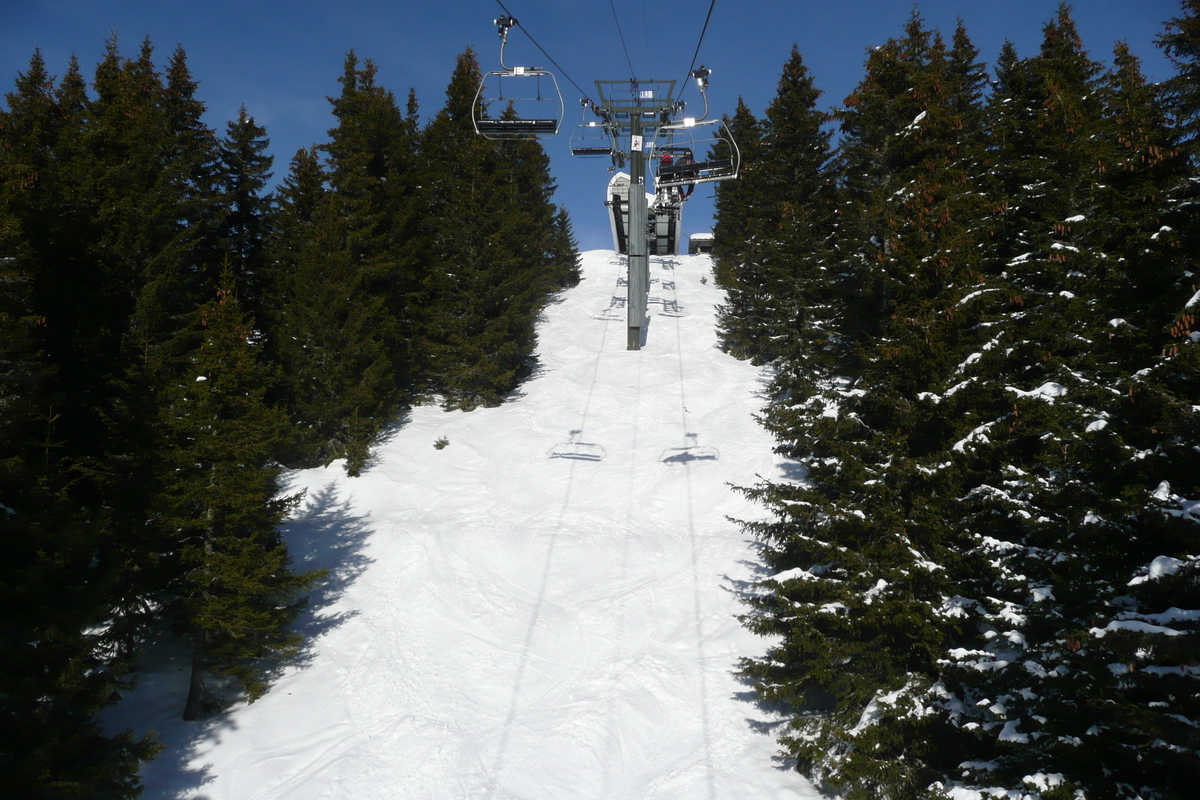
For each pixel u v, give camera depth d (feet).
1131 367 31.37
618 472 83.56
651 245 152.25
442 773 41.86
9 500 34.88
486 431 96.17
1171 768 25.54
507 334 106.83
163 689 51.34
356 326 87.71
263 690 49.75
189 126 103.81
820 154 101.76
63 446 42.73
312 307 89.20
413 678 51.80
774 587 38.93
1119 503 28.48
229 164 105.81
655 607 59.67
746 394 101.76
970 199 40.11
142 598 47.37
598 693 49.39
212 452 48.08
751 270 117.70
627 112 116.47
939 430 36.52
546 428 96.17
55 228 44.39
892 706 32.96
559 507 77.10
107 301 48.52
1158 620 25.98
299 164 109.19
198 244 92.94
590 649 55.11
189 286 82.74
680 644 54.85
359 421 87.25
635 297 123.75
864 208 45.06
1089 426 29.63
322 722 47.65
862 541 37.63
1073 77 60.59
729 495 76.74
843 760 33.47
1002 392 36.78
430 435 94.63
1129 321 31.50
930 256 37.09
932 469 34.50
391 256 101.04
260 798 40.63
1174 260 29.58
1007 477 34.63
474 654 54.70
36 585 33.22
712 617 57.93
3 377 35.68
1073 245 39.06
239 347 53.36
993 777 30.25
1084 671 28.02
